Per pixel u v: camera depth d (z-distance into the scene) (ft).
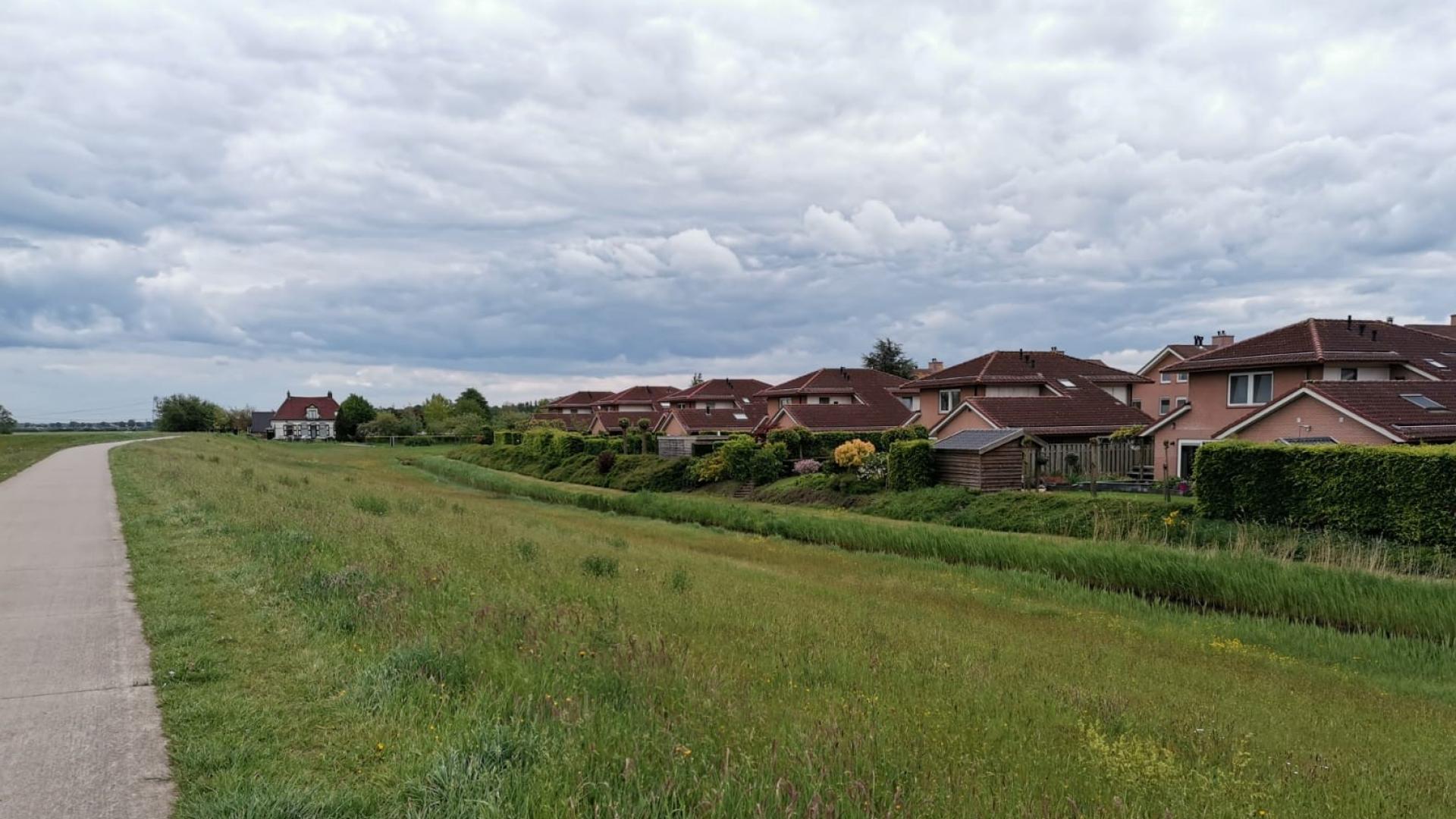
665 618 30.81
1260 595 51.39
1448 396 89.76
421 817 12.76
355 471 159.74
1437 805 19.43
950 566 65.46
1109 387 167.32
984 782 15.85
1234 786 18.06
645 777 14.12
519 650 22.61
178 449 149.28
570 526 83.20
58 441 192.95
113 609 27.09
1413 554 58.03
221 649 21.91
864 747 16.55
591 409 358.64
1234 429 95.25
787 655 26.58
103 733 16.43
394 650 20.66
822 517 94.07
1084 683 29.19
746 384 275.18
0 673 20.21
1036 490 97.14
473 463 231.91
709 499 127.34
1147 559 58.03
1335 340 101.60
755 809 12.68
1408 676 37.88
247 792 13.38
